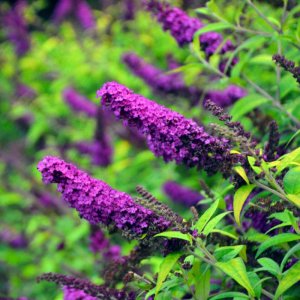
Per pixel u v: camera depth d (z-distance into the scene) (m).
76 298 3.43
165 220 2.90
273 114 4.95
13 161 10.15
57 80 10.91
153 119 2.96
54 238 7.80
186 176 6.62
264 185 2.97
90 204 2.88
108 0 12.09
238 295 2.98
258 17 4.76
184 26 4.64
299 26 4.10
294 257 3.29
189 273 3.10
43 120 10.47
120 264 3.71
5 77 11.82
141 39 10.11
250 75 6.57
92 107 9.09
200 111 6.07
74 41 12.04
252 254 3.38
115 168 7.82
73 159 8.98
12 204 10.12
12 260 8.31
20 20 11.86
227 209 3.88
